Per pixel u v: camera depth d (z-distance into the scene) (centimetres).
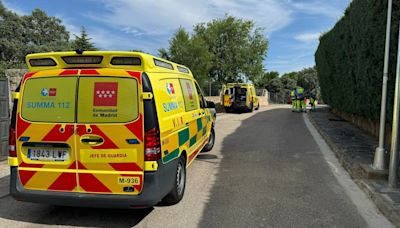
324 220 419
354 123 1363
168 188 427
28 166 406
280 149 884
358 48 1016
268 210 452
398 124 493
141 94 387
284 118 1812
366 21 895
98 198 388
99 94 392
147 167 385
